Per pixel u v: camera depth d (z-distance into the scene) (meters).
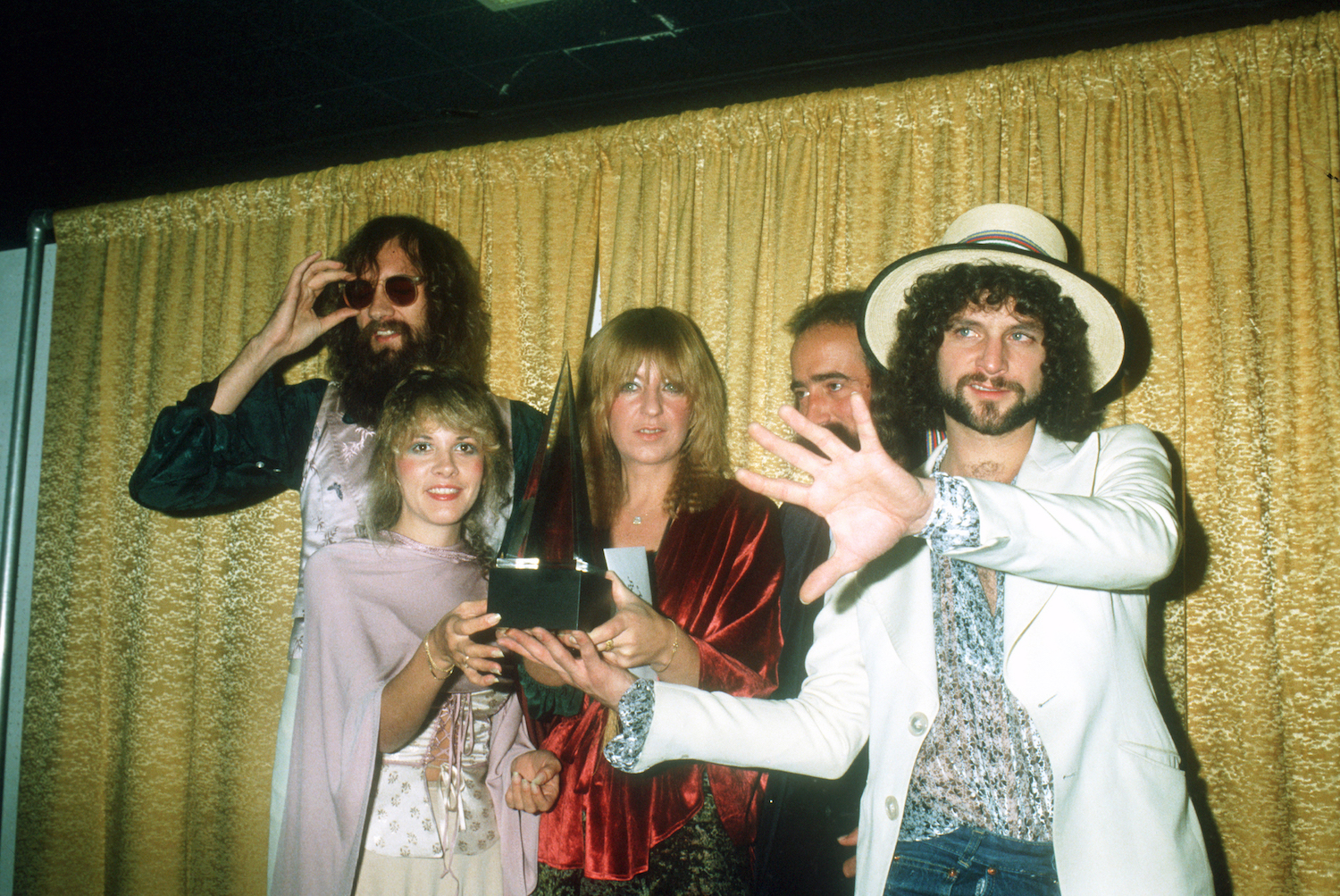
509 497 1.85
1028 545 0.94
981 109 2.21
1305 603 1.85
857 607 1.27
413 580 1.65
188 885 2.71
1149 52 2.08
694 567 1.65
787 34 2.19
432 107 2.60
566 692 1.63
